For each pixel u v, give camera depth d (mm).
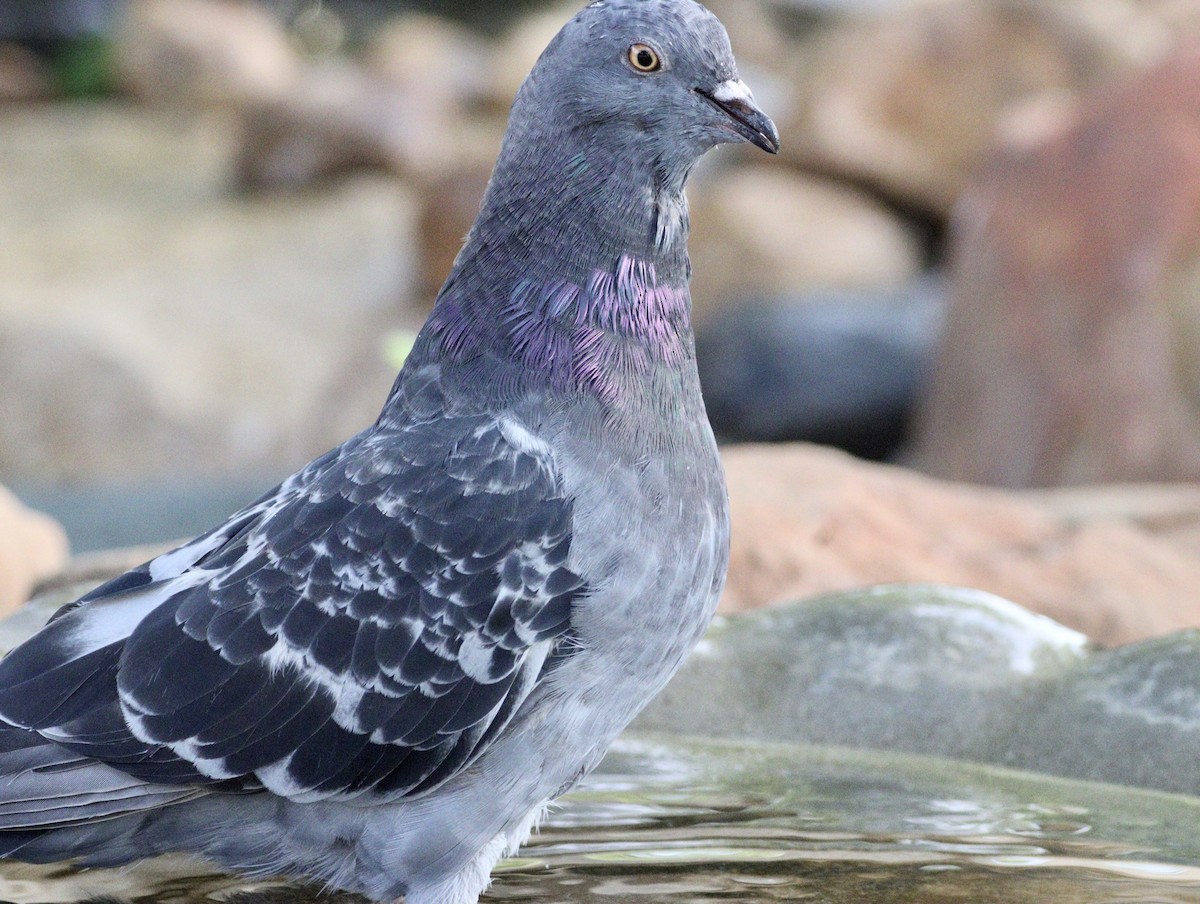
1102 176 19797
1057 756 7766
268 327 28219
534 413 6434
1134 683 7773
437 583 6203
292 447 25719
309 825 6473
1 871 6859
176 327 27500
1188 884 6355
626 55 6391
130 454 24766
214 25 54469
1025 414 19672
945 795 7496
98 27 60125
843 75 31516
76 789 6109
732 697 8484
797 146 31188
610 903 6344
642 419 6414
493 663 6238
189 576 6312
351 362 27375
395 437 6492
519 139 6570
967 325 20688
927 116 30984
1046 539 10727
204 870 6953
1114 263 19328
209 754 6148
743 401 25406
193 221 35875
